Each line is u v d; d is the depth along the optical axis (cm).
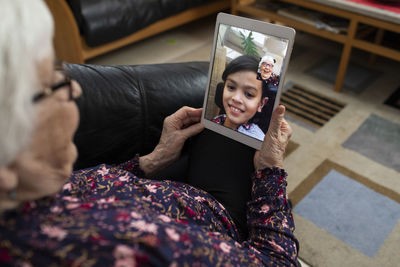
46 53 41
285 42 80
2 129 36
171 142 98
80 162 101
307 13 231
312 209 149
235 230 84
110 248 48
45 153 45
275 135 84
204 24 315
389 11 180
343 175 165
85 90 98
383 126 194
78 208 55
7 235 44
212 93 95
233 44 88
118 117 102
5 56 35
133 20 240
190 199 77
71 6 217
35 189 47
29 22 37
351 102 213
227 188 91
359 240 137
